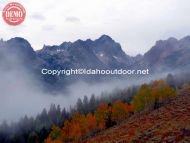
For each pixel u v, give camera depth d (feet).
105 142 274.98
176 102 393.50
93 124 384.27
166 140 194.49
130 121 364.58
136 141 221.05
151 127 257.34
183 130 205.36
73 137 372.17
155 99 402.93
